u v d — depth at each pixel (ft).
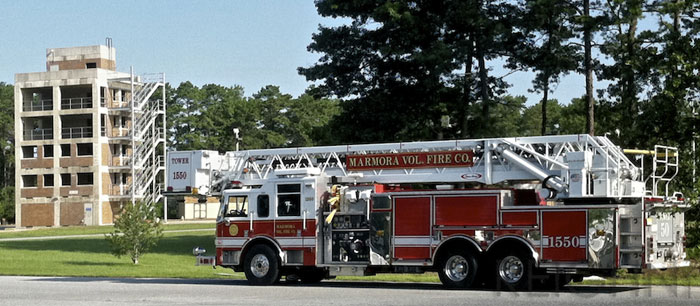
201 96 409.90
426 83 121.19
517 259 63.67
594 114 111.45
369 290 65.92
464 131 127.34
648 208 61.52
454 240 65.77
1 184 408.46
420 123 128.98
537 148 69.00
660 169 80.74
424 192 67.10
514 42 124.98
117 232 116.57
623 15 109.50
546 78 122.42
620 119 97.96
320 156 76.59
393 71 130.00
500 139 69.51
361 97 131.03
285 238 72.90
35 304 57.11
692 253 80.28
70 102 295.69
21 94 296.71
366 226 69.62
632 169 65.10
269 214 73.77
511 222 63.72
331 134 130.72
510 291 63.31
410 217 67.46
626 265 61.52
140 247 116.47
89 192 289.33
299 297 60.03
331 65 130.52
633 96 100.27
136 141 295.48
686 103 88.07
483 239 64.54
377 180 73.61
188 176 80.12
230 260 75.20
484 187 70.54
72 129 294.87
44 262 118.73
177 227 241.14
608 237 61.11
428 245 66.64
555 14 118.21
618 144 94.53
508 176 69.15
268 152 78.54
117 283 77.46
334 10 128.88
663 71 89.30
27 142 296.30
